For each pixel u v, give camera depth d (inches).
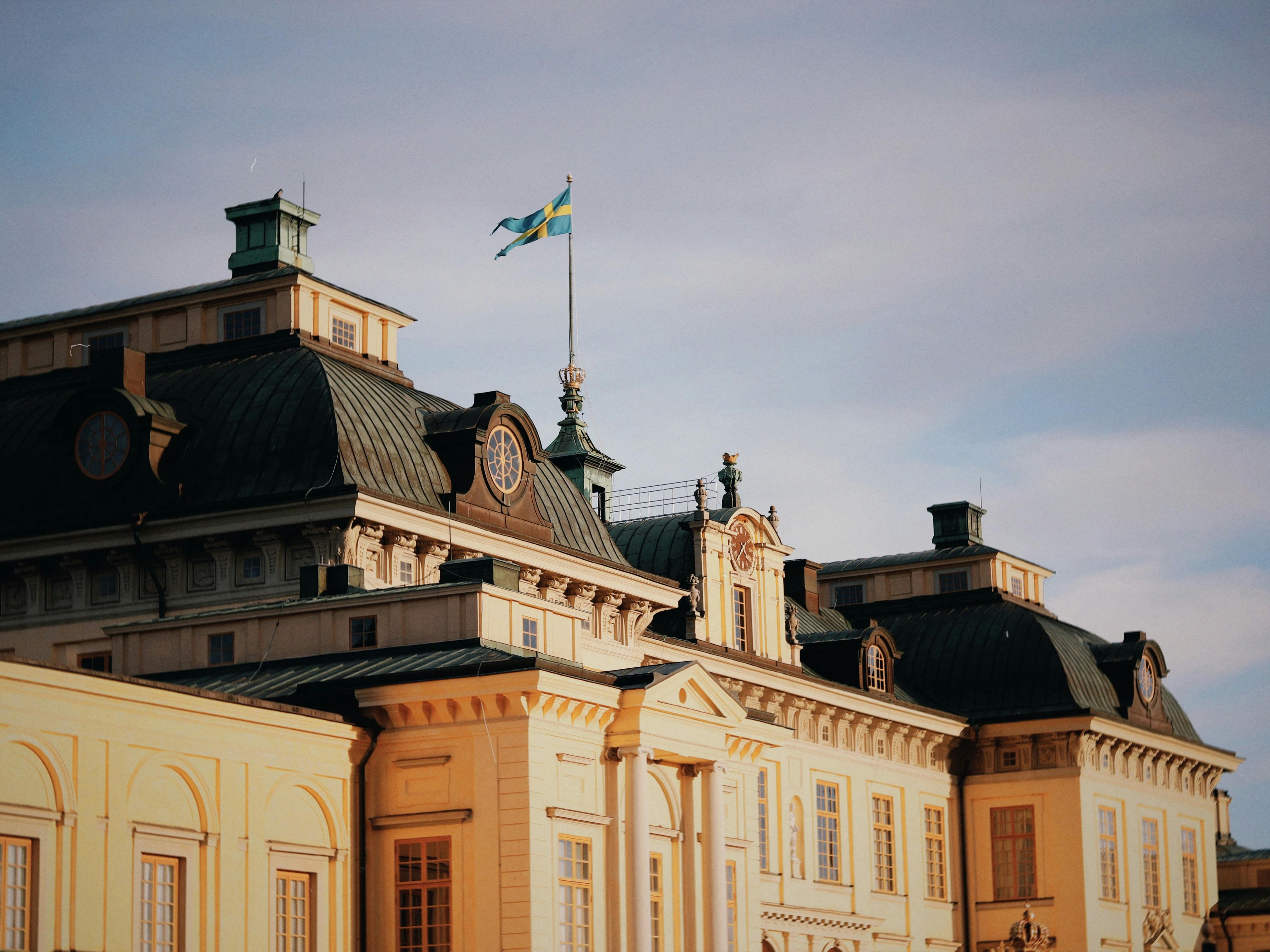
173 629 2439.7
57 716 1881.2
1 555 2647.6
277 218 2972.4
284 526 2513.5
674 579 3228.3
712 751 2390.5
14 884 1834.4
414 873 2178.9
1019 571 4109.3
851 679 3516.2
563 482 2965.1
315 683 2239.2
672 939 2327.8
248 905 2052.2
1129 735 3809.1
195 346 2864.2
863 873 3437.5
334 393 2650.1
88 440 2662.4
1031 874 3693.4
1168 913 3900.1
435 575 2605.8
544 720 2174.0
